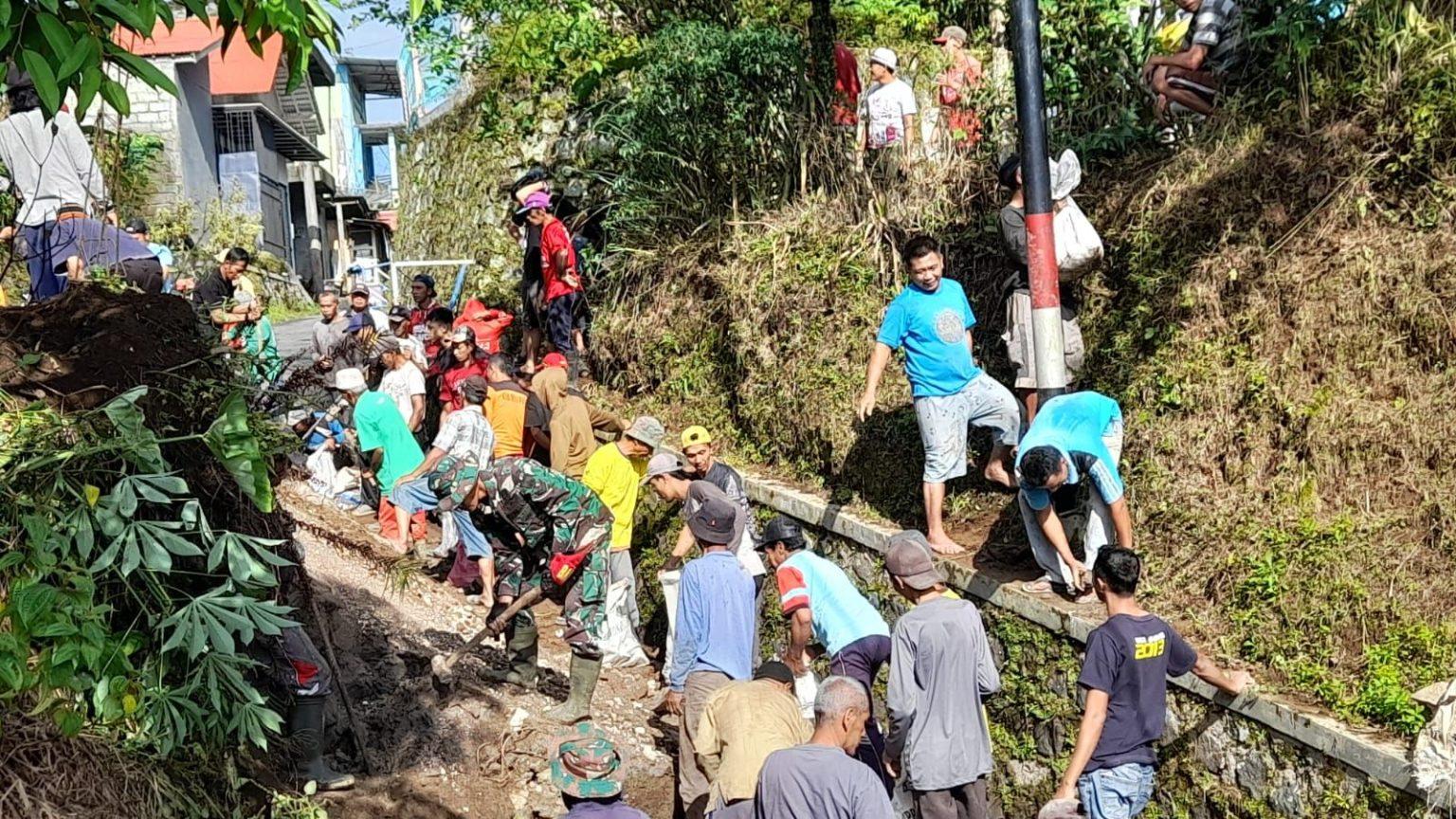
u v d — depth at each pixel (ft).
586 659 23.39
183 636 14.12
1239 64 24.31
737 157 33.30
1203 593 18.85
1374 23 21.99
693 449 24.64
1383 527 17.83
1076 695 18.72
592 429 29.55
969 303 27.48
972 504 23.67
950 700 17.02
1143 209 24.13
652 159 35.22
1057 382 20.67
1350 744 14.90
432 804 20.65
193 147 79.61
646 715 25.43
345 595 25.95
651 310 34.55
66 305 16.99
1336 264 20.77
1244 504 19.44
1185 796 17.26
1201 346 21.76
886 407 26.09
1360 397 19.47
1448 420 18.39
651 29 38.42
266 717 15.33
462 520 28.58
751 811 16.30
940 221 28.71
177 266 33.42
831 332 28.25
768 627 25.72
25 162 20.06
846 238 29.37
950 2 37.73
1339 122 21.90
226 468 15.92
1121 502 19.02
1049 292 20.71
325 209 123.95
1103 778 15.70
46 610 12.85
